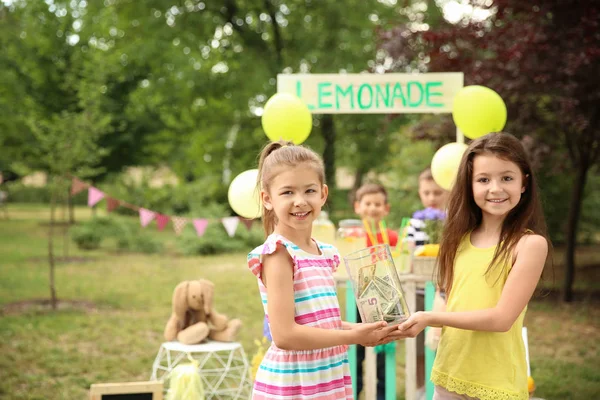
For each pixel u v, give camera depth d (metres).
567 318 7.04
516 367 2.28
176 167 17.98
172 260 11.88
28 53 14.28
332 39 15.39
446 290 2.49
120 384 3.27
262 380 2.15
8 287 8.89
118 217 15.54
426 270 3.53
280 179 2.11
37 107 14.03
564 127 7.21
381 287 2.17
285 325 2.04
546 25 6.77
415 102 4.06
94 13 14.43
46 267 10.84
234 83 15.12
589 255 11.85
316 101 4.09
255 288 8.84
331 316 2.15
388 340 2.17
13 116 14.21
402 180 10.62
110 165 16.33
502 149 2.32
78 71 13.30
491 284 2.30
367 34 15.02
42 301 7.90
